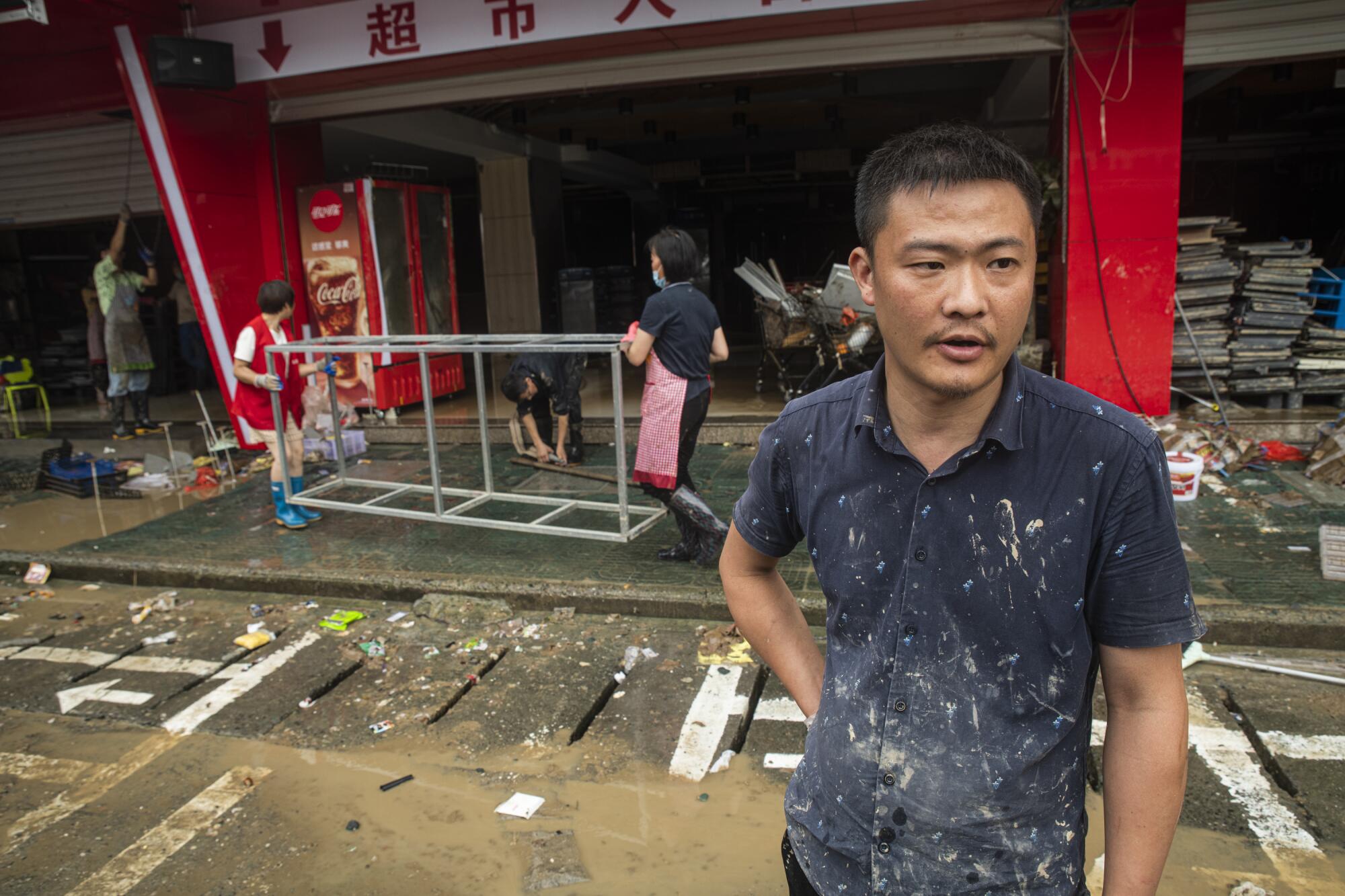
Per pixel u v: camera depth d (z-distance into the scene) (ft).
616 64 22.50
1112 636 3.53
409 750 10.34
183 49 21.84
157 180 23.57
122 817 9.29
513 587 14.21
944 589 3.60
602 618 13.64
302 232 25.94
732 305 55.01
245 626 13.97
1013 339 3.27
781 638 4.65
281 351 17.17
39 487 22.61
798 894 4.43
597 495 19.34
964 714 3.65
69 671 12.61
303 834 8.90
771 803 9.13
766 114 37.01
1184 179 41.19
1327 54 19.27
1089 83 19.72
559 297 37.24
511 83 23.45
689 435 14.44
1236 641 11.82
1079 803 3.78
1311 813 8.50
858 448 3.76
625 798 9.29
